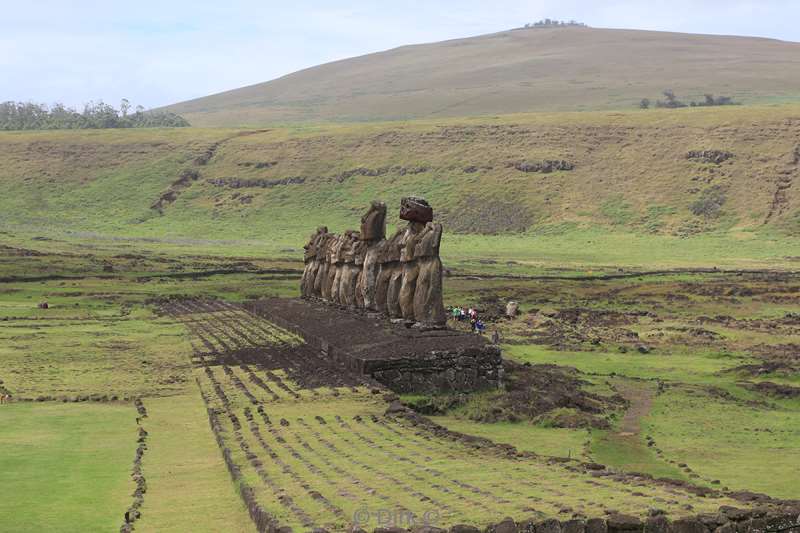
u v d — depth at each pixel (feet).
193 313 227.40
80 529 64.75
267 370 137.59
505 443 96.12
